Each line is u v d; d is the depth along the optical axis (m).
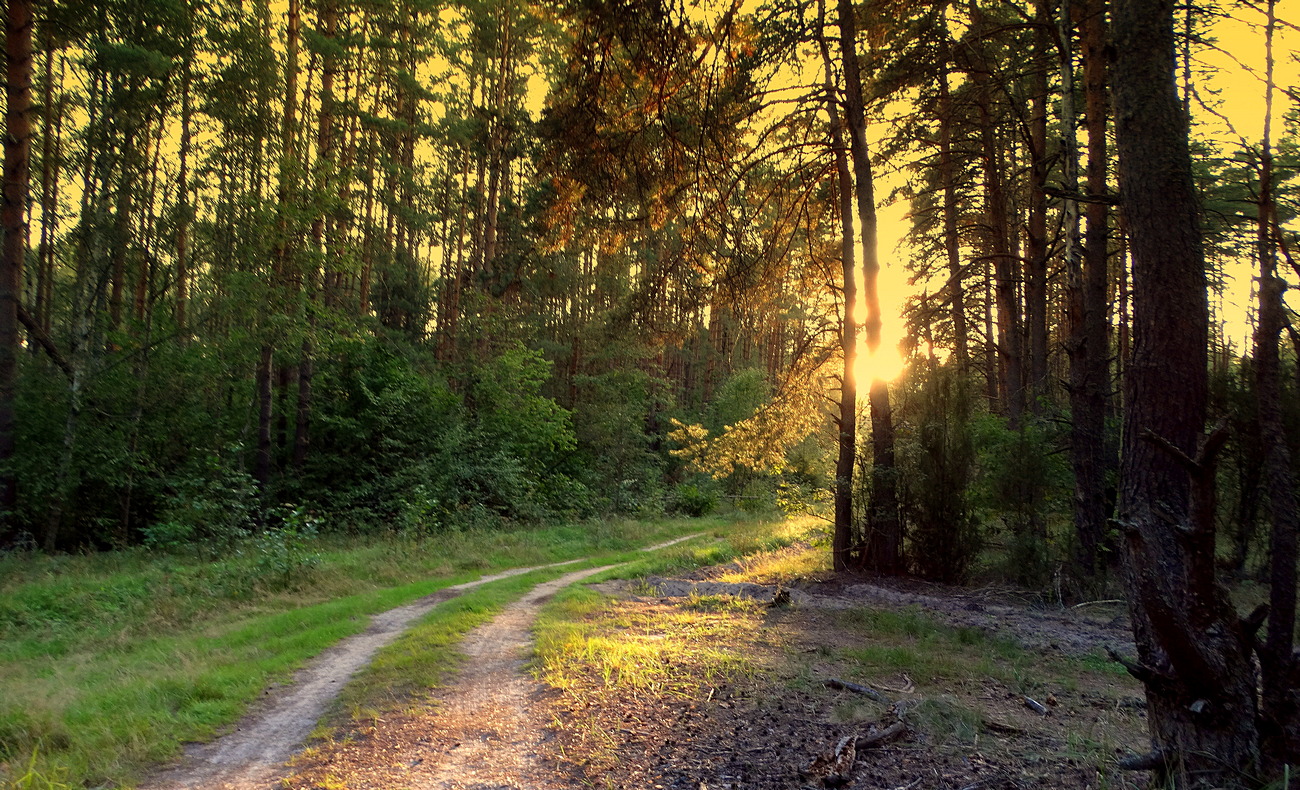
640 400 30.62
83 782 4.44
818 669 6.89
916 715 5.45
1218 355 11.41
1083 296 11.58
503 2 23.95
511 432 25.22
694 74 8.39
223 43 16.83
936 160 17.70
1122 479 4.26
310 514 19.98
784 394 14.80
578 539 20.27
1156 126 4.25
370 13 22.28
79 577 12.20
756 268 12.96
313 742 5.19
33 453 16.38
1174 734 3.59
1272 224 3.53
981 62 15.03
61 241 17.70
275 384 24.45
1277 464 3.43
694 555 16.30
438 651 7.68
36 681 6.87
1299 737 3.29
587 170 8.62
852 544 13.52
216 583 11.58
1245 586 10.35
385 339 25.83
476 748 4.98
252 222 17.83
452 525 19.53
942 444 12.70
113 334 17.42
